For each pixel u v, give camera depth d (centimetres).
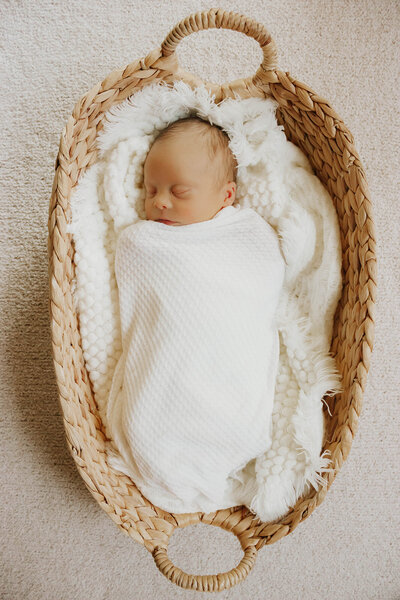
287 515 95
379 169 119
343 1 121
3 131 120
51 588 115
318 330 101
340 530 117
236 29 85
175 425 92
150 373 93
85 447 92
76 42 121
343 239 98
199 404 92
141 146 102
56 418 117
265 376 98
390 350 117
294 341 101
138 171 104
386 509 117
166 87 99
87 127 97
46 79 121
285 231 100
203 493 96
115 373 100
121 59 121
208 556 116
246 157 102
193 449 94
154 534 95
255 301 98
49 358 117
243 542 95
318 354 99
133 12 121
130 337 99
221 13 83
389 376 117
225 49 121
